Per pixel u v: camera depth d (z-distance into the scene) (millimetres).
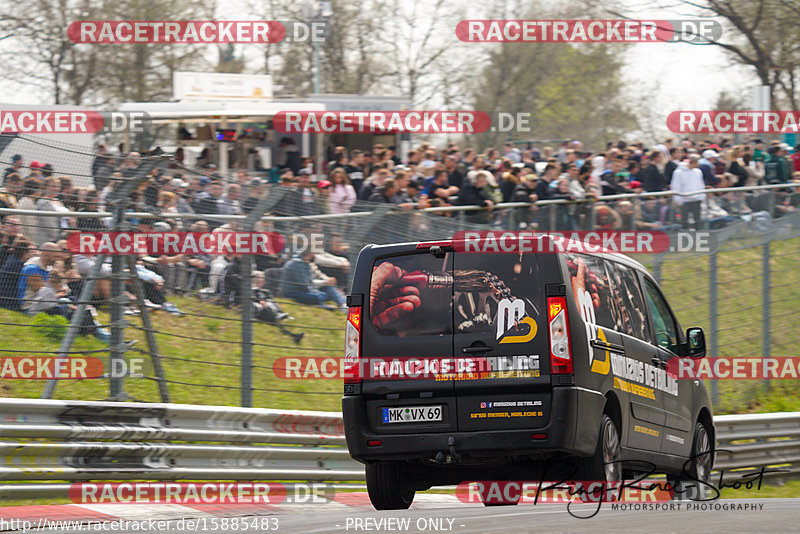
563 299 18031
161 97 80062
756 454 31328
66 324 22484
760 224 42656
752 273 40344
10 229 22047
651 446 21203
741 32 82312
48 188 22562
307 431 24578
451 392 18281
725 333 38406
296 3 85312
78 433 19969
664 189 43344
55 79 77375
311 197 27438
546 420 17875
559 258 18281
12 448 18719
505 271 18375
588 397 18141
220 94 46781
